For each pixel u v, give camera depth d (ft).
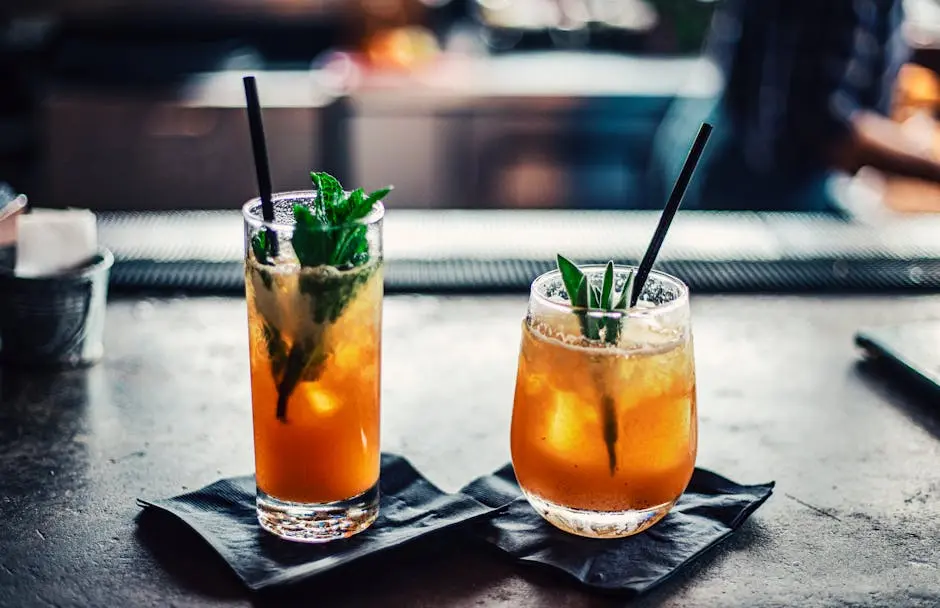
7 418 2.79
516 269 3.64
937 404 2.92
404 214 4.27
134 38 9.50
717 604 2.21
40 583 2.24
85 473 2.57
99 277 3.01
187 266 3.62
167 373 3.02
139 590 2.23
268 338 2.24
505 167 8.31
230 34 9.66
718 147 5.72
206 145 8.02
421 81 8.22
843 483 2.58
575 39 9.91
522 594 2.23
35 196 8.38
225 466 2.61
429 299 3.48
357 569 2.28
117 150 8.02
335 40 9.75
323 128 7.94
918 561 2.34
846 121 5.15
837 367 3.10
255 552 2.27
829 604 2.22
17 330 2.98
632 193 8.39
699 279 3.60
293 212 2.32
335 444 2.27
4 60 9.00
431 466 2.62
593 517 2.30
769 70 5.31
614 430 2.23
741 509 2.42
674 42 9.72
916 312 3.44
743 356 3.16
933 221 4.30
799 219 4.30
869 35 5.14
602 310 2.24
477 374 3.04
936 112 7.11
